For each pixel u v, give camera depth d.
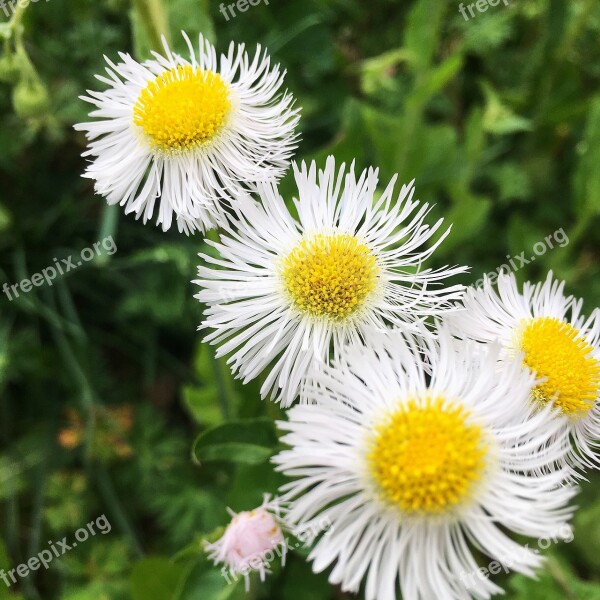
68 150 0.13
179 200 0.06
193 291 0.11
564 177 0.13
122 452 0.11
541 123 0.13
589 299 0.12
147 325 0.12
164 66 0.07
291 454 0.05
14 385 0.12
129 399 0.12
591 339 0.07
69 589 0.10
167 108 0.06
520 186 0.12
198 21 0.09
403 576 0.05
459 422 0.05
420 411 0.05
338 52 0.13
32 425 0.12
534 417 0.05
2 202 0.12
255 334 0.06
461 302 0.06
